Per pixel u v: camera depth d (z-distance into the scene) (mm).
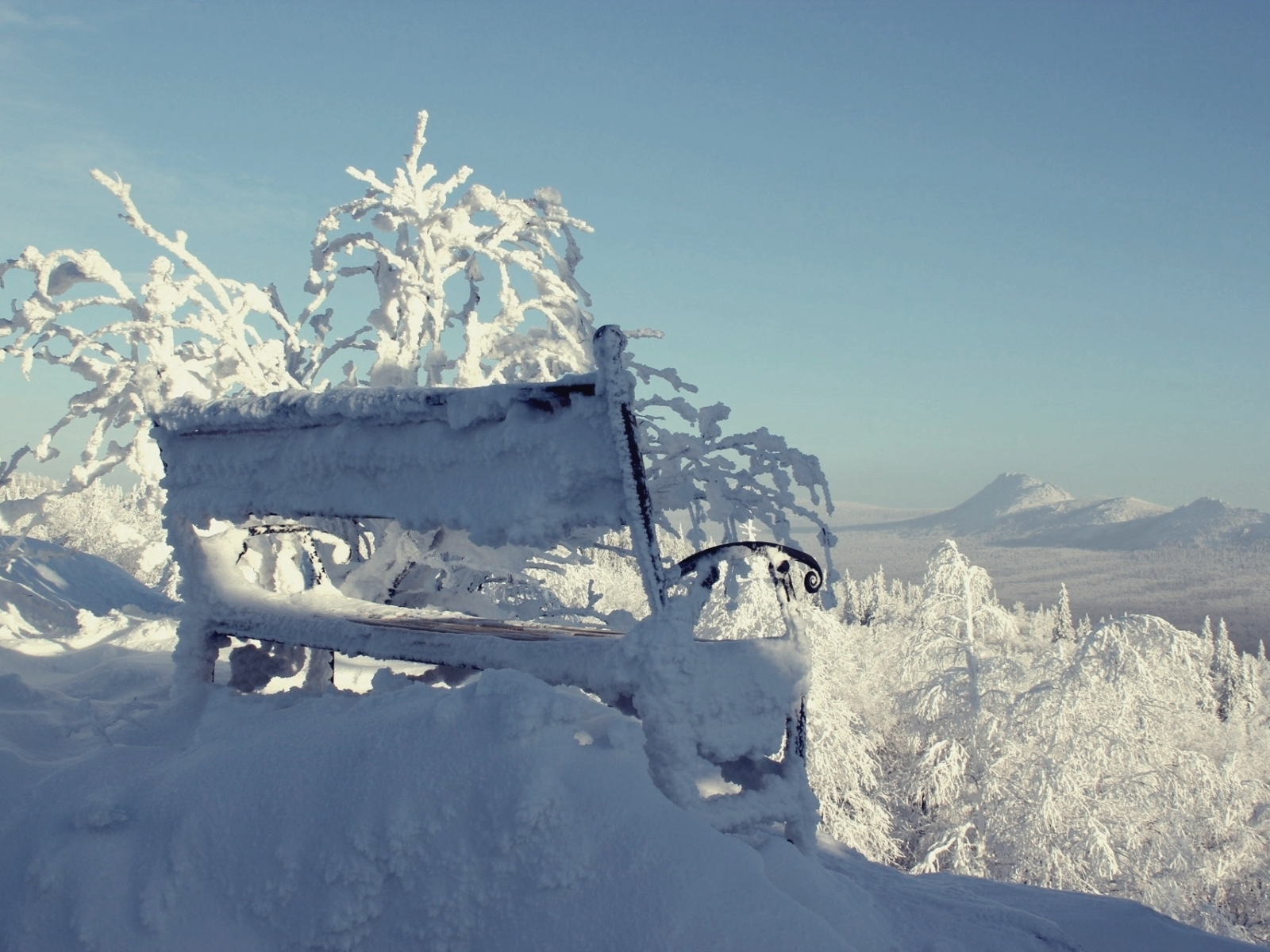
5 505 6984
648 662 2527
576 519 2639
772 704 2824
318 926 2117
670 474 3303
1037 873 16328
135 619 7488
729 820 2574
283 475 3414
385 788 2252
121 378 6605
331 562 6473
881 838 18109
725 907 1976
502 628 3598
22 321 6438
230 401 3576
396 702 2676
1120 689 17469
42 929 2221
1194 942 3055
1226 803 17938
